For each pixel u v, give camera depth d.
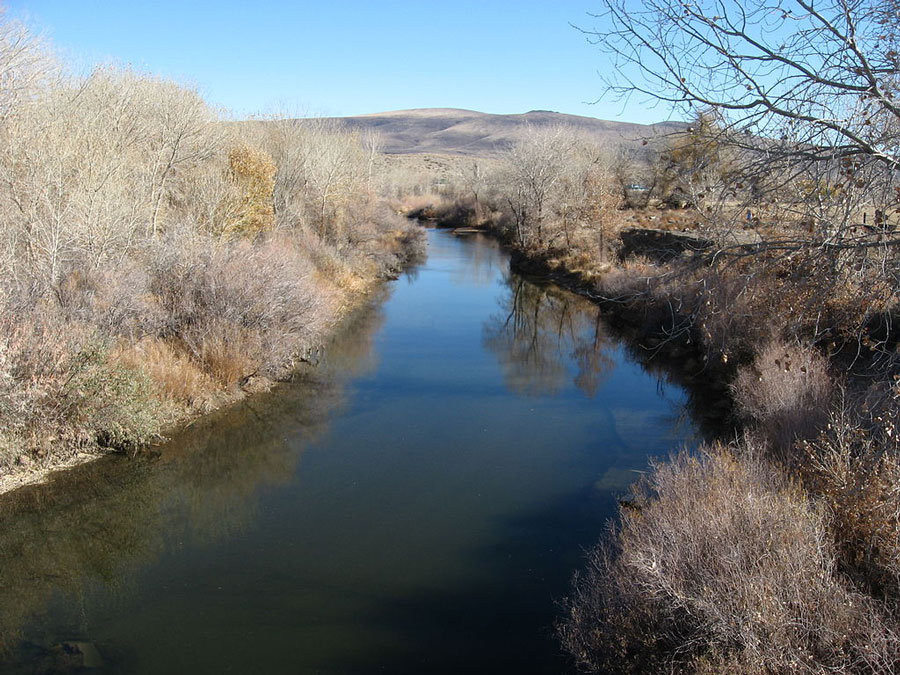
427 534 9.56
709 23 4.14
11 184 13.54
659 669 5.83
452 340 21.47
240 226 21.72
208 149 22.20
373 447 12.75
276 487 11.10
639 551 6.36
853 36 3.99
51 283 12.28
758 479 7.34
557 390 16.36
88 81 18.36
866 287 4.73
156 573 8.68
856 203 4.43
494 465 11.91
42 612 7.90
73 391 11.16
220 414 13.98
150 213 18.17
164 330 14.53
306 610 7.85
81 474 11.02
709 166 4.70
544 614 7.70
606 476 11.37
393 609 7.85
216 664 6.96
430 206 70.25
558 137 40.59
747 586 5.43
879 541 6.13
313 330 17.33
